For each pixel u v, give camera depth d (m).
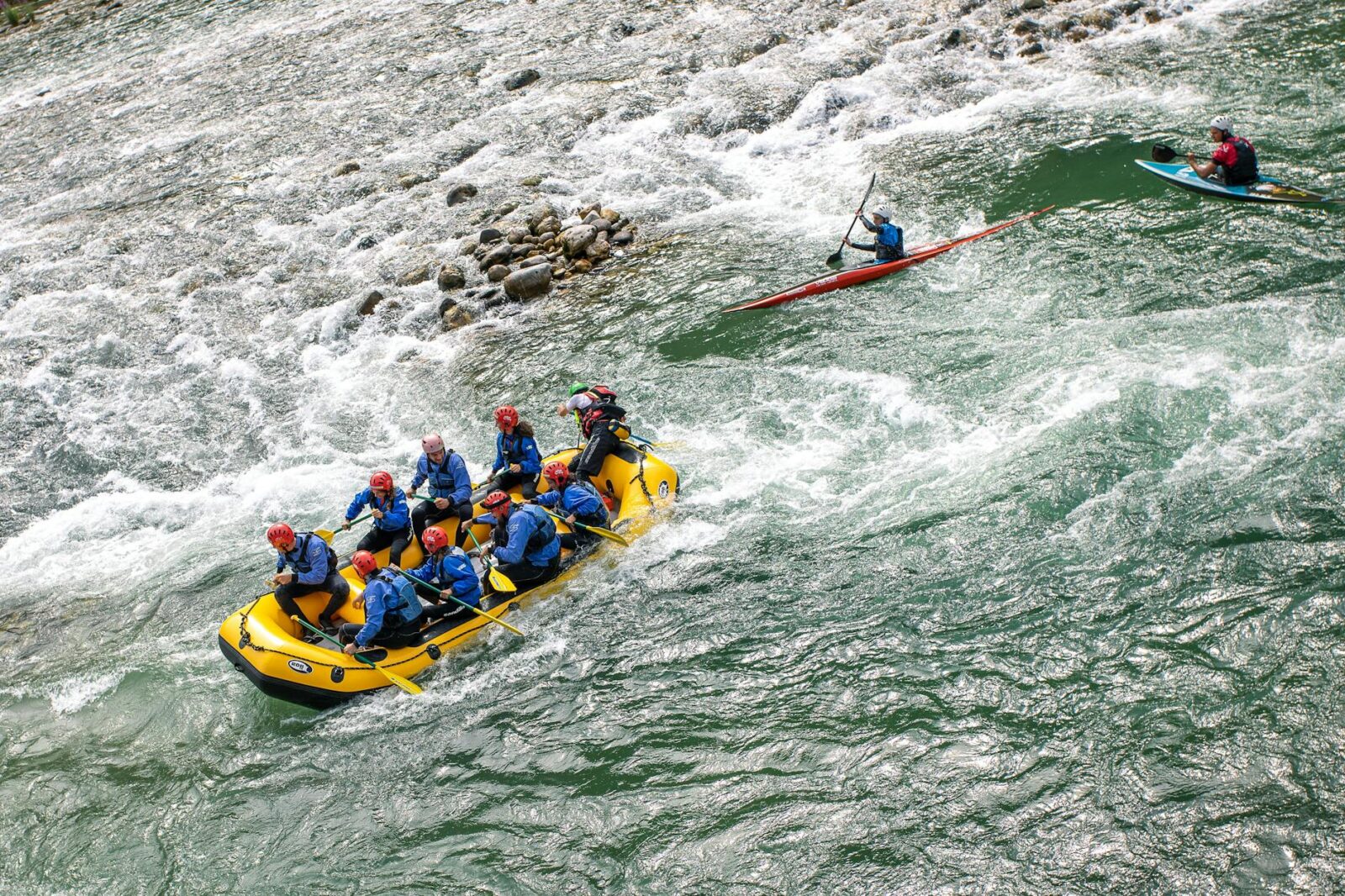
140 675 9.87
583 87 20.70
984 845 7.08
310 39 25.92
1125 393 11.15
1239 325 11.89
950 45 20.19
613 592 9.83
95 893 7.79
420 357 14.48
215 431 13.66
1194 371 11.28
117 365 15.01
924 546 9.81
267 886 7.62
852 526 10.23
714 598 9.62
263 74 24.22
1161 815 7.06
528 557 9.52
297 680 8.70
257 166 19.86
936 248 14.66
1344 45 18.08
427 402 13.62
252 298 16.11
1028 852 6.99
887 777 7.65
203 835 8.11
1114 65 19.08
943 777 7.57
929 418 11.55
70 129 23.34
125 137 22.31
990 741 7.78
